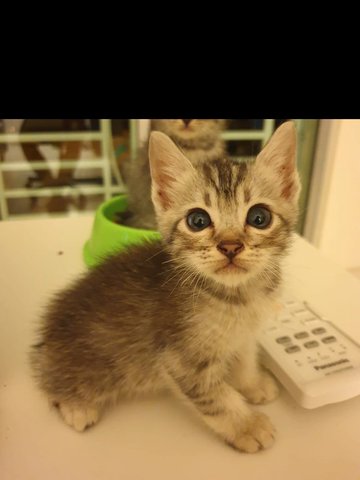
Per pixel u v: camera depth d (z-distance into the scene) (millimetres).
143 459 152
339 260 474
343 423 168
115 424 170
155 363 193
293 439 161
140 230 276
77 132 465
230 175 197
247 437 159
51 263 286
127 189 388
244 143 416
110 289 203
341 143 415
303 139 419
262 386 187
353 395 170
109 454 154
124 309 196
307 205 441
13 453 153
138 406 183
